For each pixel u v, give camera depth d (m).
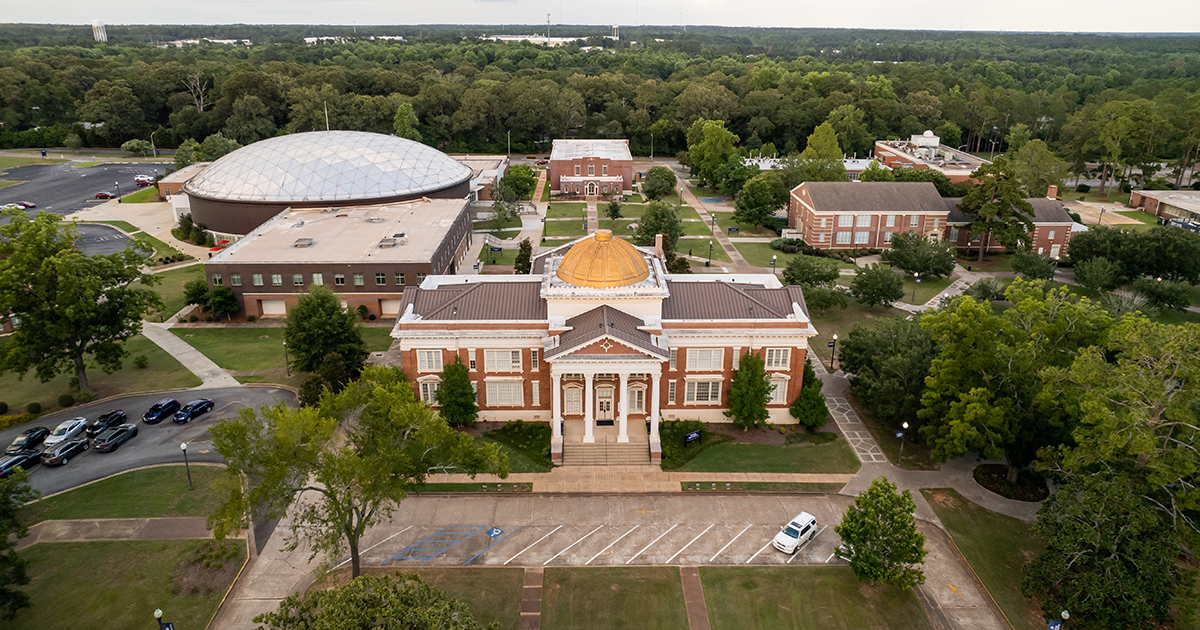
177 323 90.69
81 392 69.88
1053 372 47.75
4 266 64.81
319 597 32.78
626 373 59.53
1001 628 43.72
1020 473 58.31
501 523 52.94
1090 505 42.09
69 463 59.09
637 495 56.41
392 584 33.88
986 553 49.94
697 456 61.41
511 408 65.75
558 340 60.91
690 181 184.75
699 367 64.75
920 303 98.88
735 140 175.38
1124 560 41.97
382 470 42.25
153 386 73.06
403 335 62.59
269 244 98.62
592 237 65.31
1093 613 42.03
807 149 164.62
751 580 47.41
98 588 45.56
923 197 121.31
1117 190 171.75
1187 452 39.81
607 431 64.12
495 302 65.56
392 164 130.62
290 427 39.72
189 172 154.50
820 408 64.81
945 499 55.81
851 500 55.88
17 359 64.94
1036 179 144.00
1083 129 175.00
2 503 40.53
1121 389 41.44
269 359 79.81
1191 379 39.53
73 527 51.12
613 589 46.44
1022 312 56.12
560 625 43.47
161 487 55.88
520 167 160.00
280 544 50.34
